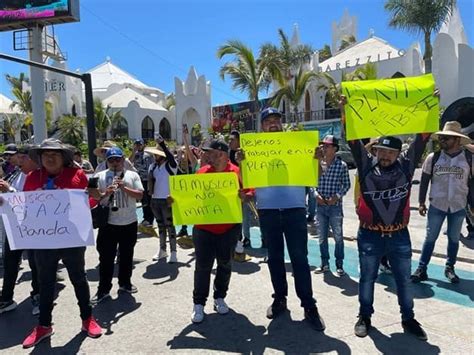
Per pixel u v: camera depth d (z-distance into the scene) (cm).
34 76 2367
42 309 388
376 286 510
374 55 3472
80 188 393
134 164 946
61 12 2327
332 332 388
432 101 364
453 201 507
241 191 413
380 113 368
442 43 2597
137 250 728
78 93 4338
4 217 379
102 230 486
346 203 1213
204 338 385
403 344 362
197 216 416
